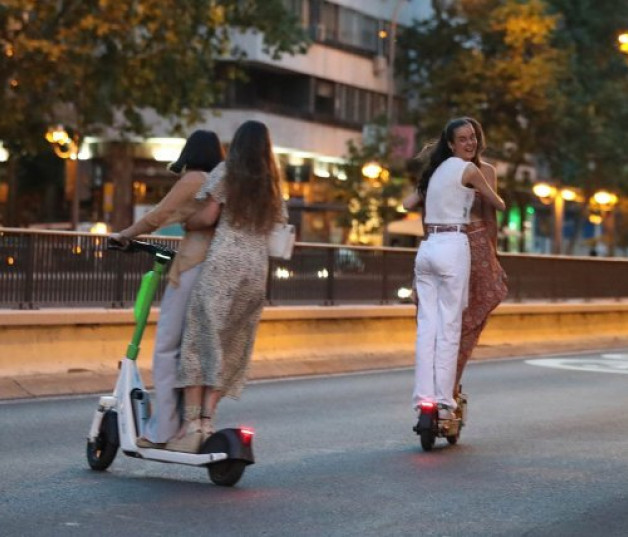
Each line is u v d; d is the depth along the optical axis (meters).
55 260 14.42
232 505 7.19
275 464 8.75
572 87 58.34
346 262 18.59
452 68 56.75
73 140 37.50
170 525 6.62
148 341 15.33
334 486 7.91
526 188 58.94
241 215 7.62
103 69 35.09
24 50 31.69
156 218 7.72
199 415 7.77
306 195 57.44
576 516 7.12
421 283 9.56
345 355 18.08
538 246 77.56
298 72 55.59
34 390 13.33
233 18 42.06
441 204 9.47
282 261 17.34
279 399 13.12
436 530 6.68
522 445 9.89
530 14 55.19
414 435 10.41
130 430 7.96
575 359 19.69
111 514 6.86
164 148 52.81
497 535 6.59
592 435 10.53
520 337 22.39
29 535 6.31
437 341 9.48
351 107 59.56
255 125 7.71
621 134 58.41
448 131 9.56
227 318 7.66
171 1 33.69
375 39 60.94
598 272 25.61
